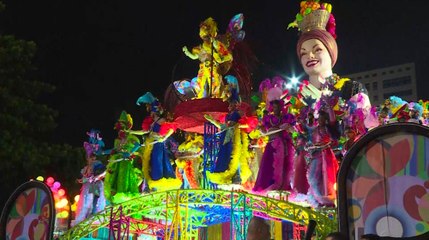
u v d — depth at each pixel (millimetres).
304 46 14117
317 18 14211
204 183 11438
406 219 7383
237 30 12984
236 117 10742
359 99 12172
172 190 10586
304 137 10500
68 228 13461
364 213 7637
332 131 10422
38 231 11852
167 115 11938
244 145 10758
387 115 11172
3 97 20438
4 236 12266
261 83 12688
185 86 13633
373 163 7727
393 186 7547
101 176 13148
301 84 13148
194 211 12633
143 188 12289
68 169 21688
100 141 13734
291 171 10133
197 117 11703
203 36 12914
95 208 13109
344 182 7809
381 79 36062
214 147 11344
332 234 5965
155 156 11531
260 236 5594
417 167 7441
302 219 9906
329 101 11859
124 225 13812
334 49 14078
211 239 14297
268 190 9977
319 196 10062
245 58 13422
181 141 13391
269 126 10297
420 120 11289
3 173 20547
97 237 14320
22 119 20828
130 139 12266
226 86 11922
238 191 10062
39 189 12133
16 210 12328
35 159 20375
